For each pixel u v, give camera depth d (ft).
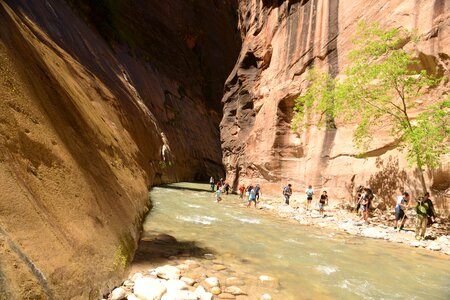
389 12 50.49
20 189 11.55
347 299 18.21
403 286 21.08
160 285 15.53
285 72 76.59
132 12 144.05
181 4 182.60
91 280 13.05
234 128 102.06
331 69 62.13
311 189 56.29
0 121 12.69
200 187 100.32
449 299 19.33
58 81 28.25
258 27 97.60
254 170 82.02
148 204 43.34
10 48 18.84
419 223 36.32
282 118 73.61
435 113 36.11
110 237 17.67
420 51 43.21
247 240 30.35
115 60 100.99
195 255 23.63
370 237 36.81
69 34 68.23
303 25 73.00
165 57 160.35
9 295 8.20
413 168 43.24
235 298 16.52
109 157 34.47
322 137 61.31
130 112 79.36
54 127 18.57
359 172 51.55
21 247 9.82
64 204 14.46
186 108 155.74
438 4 41.91
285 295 17.79
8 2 40.50
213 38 207.31
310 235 35.40
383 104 45.42
